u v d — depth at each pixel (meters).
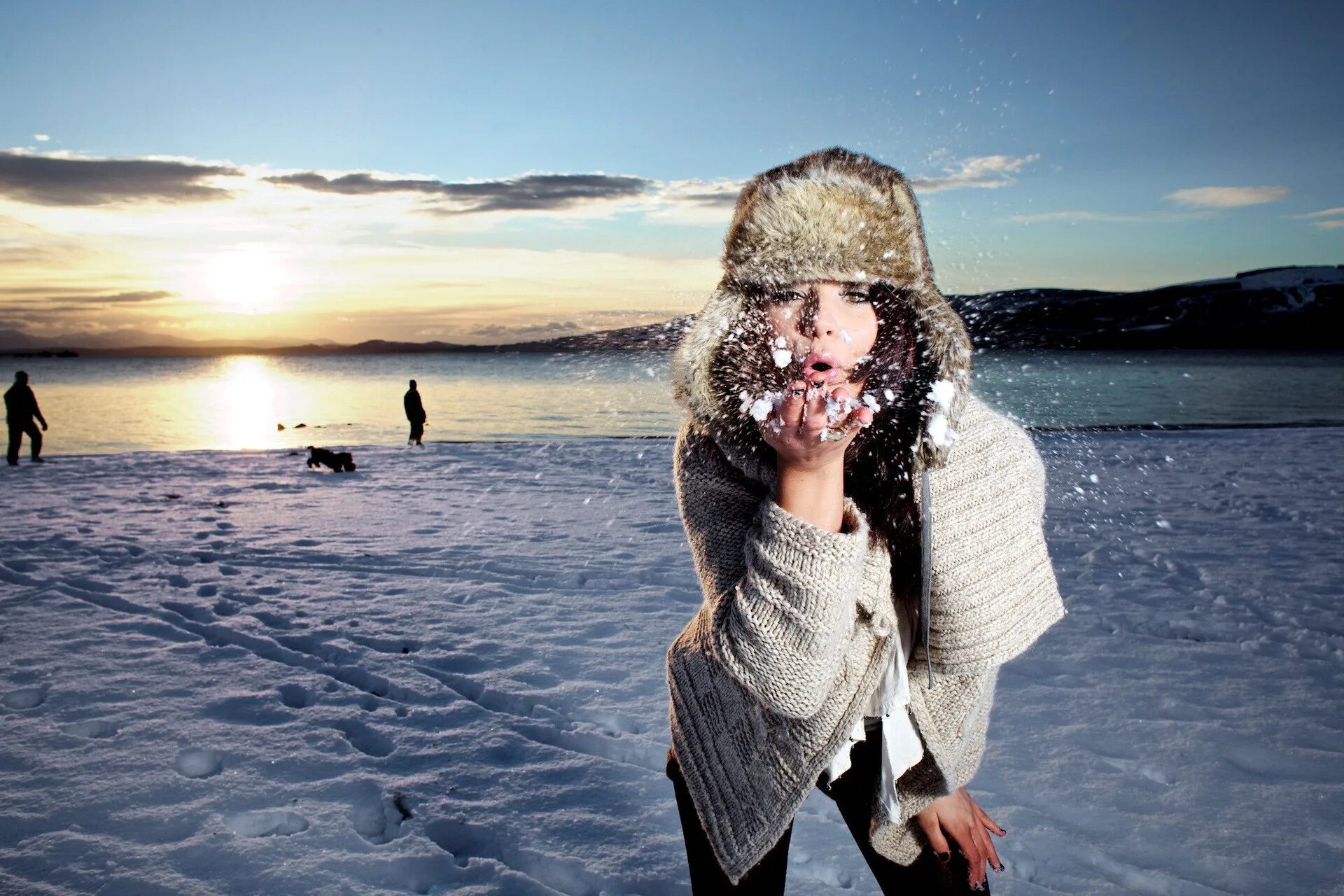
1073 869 2.78
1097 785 3.35
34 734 3.77
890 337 1.16
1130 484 12.32
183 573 7.18
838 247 1.08
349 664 4.82
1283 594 6.34
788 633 1.13
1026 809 3.16
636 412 36.84
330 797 3.21
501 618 5.77
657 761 3.63
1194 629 5.47
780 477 1.14
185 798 3.20
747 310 1.15
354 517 10.21
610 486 13.19
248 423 38.59
